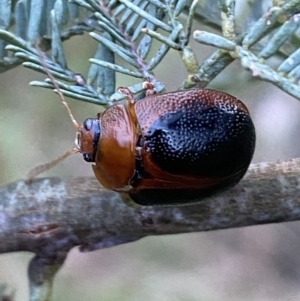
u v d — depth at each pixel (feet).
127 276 0.47
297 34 0.17
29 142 0.43
